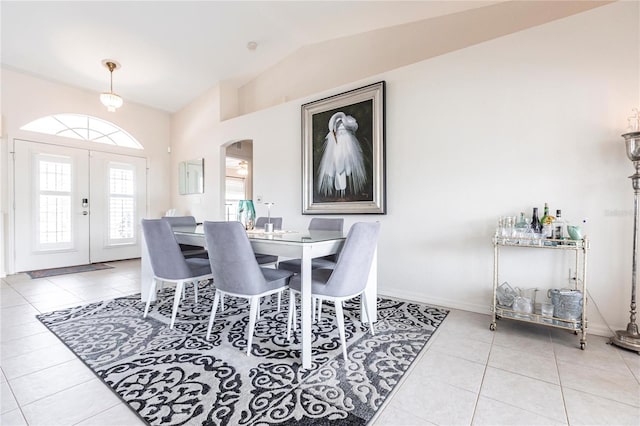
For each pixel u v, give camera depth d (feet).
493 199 8.48
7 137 13.87
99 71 14.70
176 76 15.78
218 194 16.84
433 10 10.52
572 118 7.43
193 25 12.02
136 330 7.48
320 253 6.43
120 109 17.85
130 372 5.52
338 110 11.63
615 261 6.95
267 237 6.98
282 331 7.48
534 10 9.36
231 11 11.23
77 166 16.19
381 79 10.67
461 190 9.01
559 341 6.84
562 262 7.58
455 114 9.12
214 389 4.99
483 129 8.65
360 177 11.00
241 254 6.14
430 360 5.98
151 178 19.33
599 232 7.12
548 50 7.75
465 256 8.96
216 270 6.58
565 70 7.53
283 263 9.00
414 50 11.43
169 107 19.29
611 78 7.02
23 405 4.58
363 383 5.18
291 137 13.42
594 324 7.21
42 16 11.00
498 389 5.01
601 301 7.13
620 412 4.43
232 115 17.16
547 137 7.73
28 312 8.79
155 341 6.86
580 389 5.00
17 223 14.17
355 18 11.39
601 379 5.29
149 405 4.59
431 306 9.34
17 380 5.25
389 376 5.40
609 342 6.70
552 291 7.18
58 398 4.75
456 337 7.07
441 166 9.37
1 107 13.70
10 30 11.55
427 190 9.64
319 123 12.26
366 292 7.64
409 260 10.04
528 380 5.27
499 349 6.46
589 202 7.23
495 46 8.48
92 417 4.33
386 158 10.49
